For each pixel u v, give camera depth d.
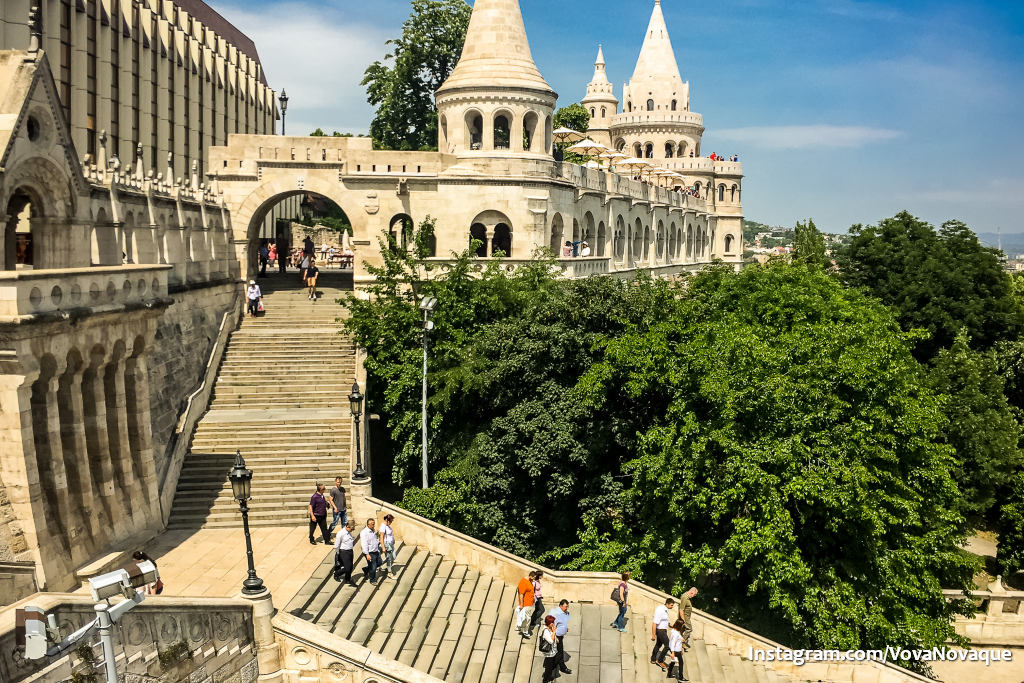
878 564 26.77
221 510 29.28
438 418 33.91
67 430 23.25
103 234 29.48
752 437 27.66
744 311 34.72
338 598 23.59
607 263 53.78
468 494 32.25
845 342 28.52
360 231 45.91
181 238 35.84
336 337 40.66
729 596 30.55
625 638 26.02
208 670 19.20
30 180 24.52
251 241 45.53
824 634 25.41
